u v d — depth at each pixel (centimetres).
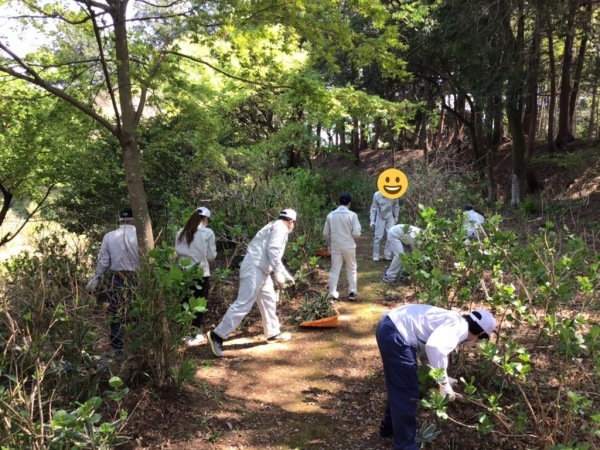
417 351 319
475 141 1823
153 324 386
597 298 390
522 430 302
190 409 386
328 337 546
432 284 381
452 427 350
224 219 800
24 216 998
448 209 1009
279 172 1254
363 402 405
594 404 340
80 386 369
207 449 340
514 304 361
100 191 881
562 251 509
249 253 515
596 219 1083
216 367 472
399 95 2030
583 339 305
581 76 1411
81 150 746
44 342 346
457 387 387
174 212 803
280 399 412
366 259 938
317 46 535
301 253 763
